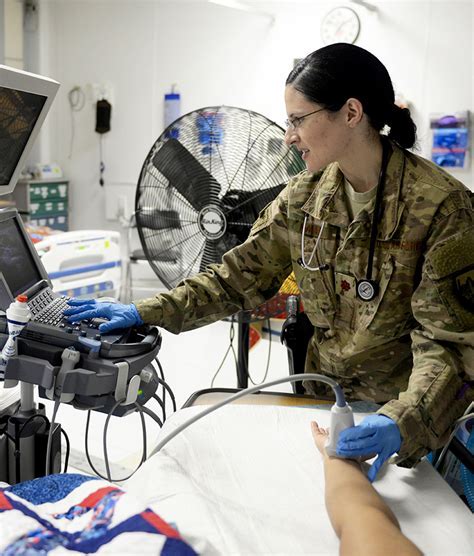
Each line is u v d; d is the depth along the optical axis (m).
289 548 0.97
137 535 0.82
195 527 0.98
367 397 1.57
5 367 1.28
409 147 1.44
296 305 1.91
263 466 1.19
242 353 2.36
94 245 4.27
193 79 5.39
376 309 1.43
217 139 2.01
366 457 1.16
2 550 0.80
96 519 0.88
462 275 1.28
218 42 5.26
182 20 5.32
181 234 2.14
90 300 1.55
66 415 2.88
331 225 1.48
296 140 1.38
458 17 4.50
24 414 1.52
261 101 5.25
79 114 5.77
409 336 1.50
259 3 5.05
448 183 1.37
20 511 0.89
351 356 1.52
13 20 5.36
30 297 1.53
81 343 1.29
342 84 1.29
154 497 1.05
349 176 1.43
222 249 2.09
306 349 1.85
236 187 2.01
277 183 1.97
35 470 1.55
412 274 1.39
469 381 1.28
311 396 1.54
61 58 5.73
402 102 4.72
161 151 2.08
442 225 1.33
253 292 1.65
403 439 1.12
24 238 1.67
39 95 1.49
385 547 0.88
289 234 1.56
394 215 1.37
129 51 5.51
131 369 1.29
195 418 1.14
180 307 1.56
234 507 1.07
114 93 5.63
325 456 1.12
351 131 1.34
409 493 1.14
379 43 4.76
